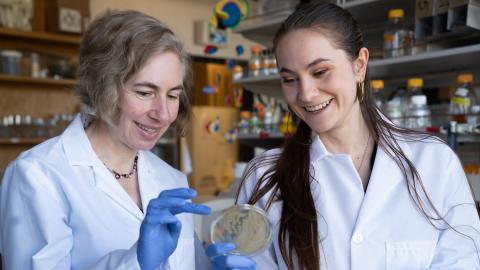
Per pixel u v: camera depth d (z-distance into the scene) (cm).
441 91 242
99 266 97
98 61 104
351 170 124
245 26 295
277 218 126
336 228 122
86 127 126
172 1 524
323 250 120
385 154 127
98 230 109
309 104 116
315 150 130
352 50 117
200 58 551
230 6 296
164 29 105
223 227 104
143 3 504
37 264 98
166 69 103
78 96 113
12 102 424
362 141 131
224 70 512
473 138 202
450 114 200
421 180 123
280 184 128
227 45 546
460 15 187
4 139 387
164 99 104
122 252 99
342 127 127
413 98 215
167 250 95
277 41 119
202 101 503
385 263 117
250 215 104
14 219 103
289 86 120
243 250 102
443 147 128
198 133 491
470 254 115
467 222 119
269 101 340
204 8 550
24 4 405
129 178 126
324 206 124
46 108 444
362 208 121
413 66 223
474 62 210
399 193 123
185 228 130
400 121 215
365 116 131
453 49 189
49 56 432
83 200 111
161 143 471
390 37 220
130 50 100
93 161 117
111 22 105
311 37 112
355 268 117
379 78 266
